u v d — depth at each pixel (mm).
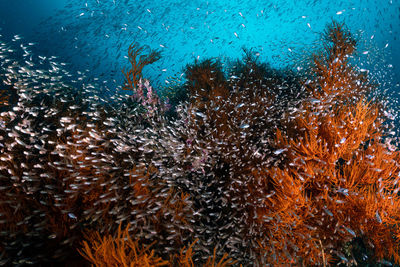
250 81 5371
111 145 3084
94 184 2422
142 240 2258
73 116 3359
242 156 3402
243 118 4109
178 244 2340
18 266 1937
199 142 3604
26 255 2041
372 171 3104
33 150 2693
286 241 2674
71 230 2191
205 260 2338
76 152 2637
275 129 3936
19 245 2045
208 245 2576
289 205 2801
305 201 2764
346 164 3293
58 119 3217
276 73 6246
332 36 5223
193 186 2932
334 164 3150
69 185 2357
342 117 3576
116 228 2270
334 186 3121
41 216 2236
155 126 3789
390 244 2740
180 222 2430
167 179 2760
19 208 2178
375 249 2861
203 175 3242
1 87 3426
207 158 3361
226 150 3523
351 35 5309
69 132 3004
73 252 2127
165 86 6531
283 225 2762
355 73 4859
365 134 3375
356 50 5352
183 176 3076
